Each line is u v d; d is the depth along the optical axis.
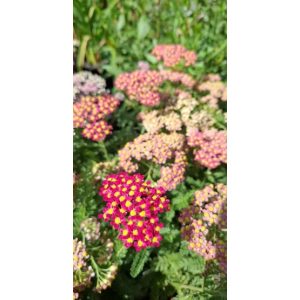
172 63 0.41
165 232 0.30
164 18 0.47
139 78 0.37
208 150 0.32
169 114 0.36
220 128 0.37
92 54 0.45
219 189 0.30
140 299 0.29
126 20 0.47
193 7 0.46
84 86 0.37
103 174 0.33
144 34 0.47
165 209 0.27
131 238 0.26
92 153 0.35
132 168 0.32
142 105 0.39
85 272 0.27
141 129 0.39
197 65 0.44
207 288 0.28
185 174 0.34
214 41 0.45
